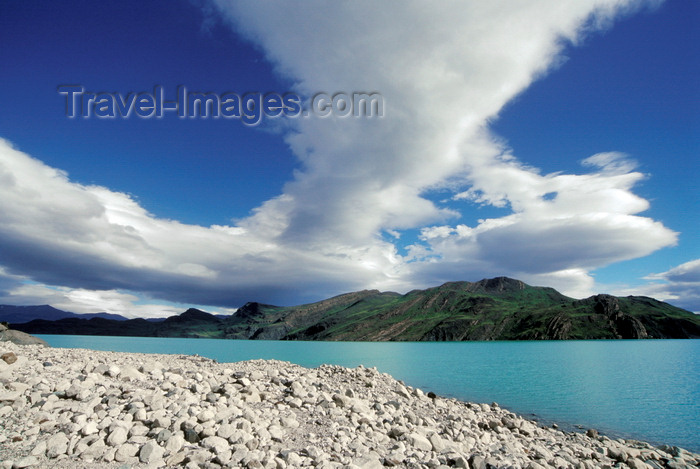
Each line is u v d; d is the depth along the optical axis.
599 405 31.53
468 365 69.19
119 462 8.78
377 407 17.78
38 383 12.43
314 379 21.23
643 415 28.00
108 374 14.72
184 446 9.75
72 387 11.82
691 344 143.38
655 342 162.62
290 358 83.62
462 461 11.19
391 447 12.55
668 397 35.41
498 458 12.88
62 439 9.20
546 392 38.06
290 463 9.70
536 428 21.86
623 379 48.91
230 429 10.75
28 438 9.21
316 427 13.33
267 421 12.70
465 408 24.30
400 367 65.25
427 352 112.62
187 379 16.59
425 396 24.45
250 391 15.51
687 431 23.78
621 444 20.06
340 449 11.39
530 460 13.48
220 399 13.73
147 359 28.97
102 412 10.86
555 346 140.00
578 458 15.85
